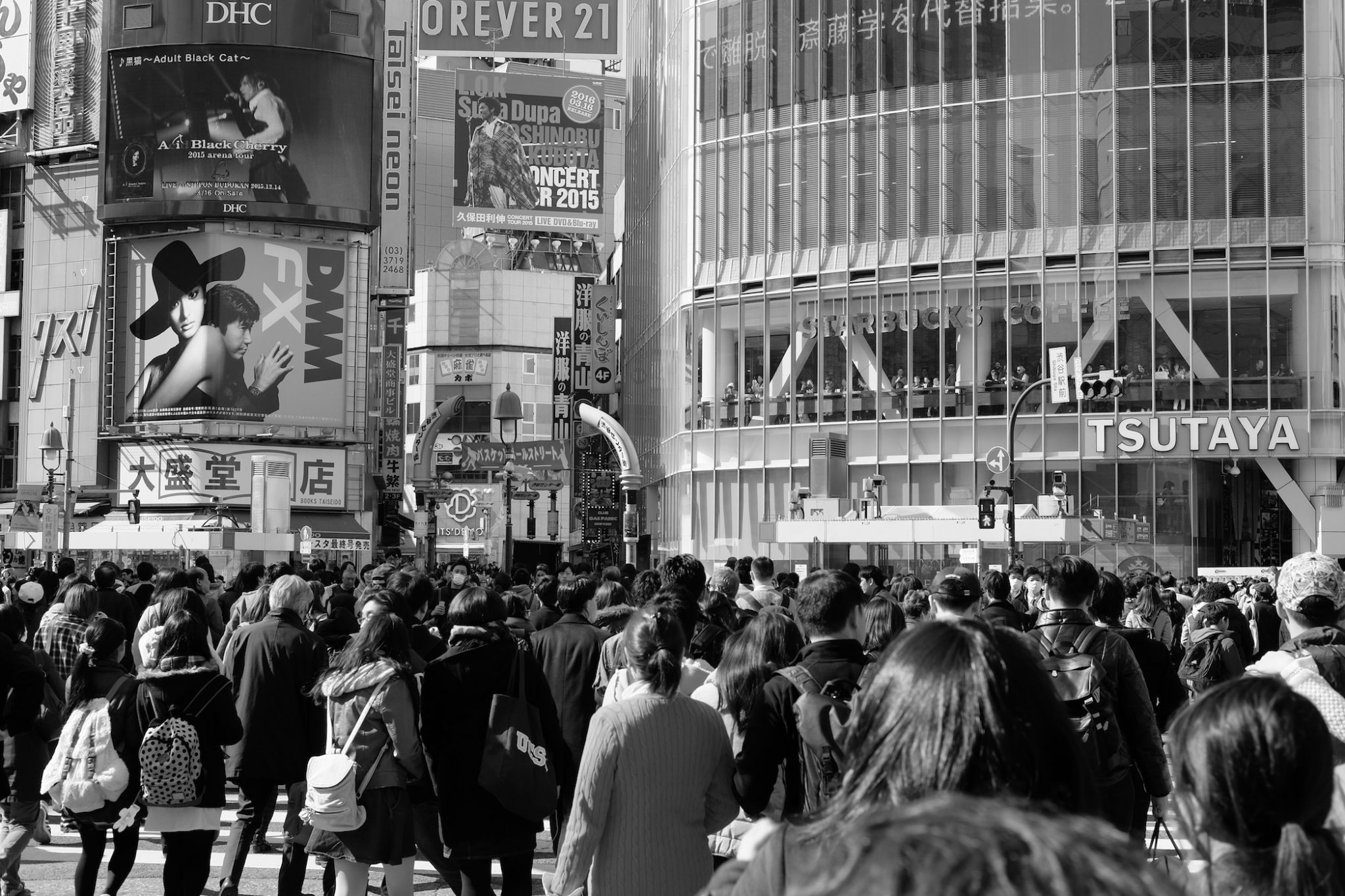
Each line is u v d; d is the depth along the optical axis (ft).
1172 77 142.20
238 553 148.56
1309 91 139.64
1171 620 59.62
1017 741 8.49
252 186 205.98
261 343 207.82
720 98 164.14
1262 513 151.53
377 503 231.71
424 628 37.47
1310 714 8.77
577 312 269.44
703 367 164.76
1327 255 138.62
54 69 222.48
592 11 288.51
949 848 4.47
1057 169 145.38
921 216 150.82
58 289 221.25
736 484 160.97
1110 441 141.79
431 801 29.84
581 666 32.32
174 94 205.77
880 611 26.86
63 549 144.97
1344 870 8.48
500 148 326.24
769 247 159.84
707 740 20.71
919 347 150.00
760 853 8.39
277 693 32.35
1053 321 144.66
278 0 206.69
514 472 128.16
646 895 20.02
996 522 114.21
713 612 35.58
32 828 32.83
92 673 29.60
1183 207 141.79
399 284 235.81
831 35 156.35
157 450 208.64
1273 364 139.03
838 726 19.97
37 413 221.05
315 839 27.22
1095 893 4.33
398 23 236.22
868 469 151.64
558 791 27.35
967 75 148.87
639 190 229.04
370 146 210.79
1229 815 8.69
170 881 29.27
